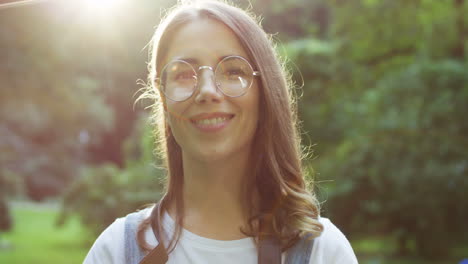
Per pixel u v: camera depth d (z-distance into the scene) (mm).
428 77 9336
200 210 1339
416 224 9219
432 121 9000
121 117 25703
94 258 1333
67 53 13516
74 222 17438
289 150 1361
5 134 20312
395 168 8781
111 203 10938
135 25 18797
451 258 9867
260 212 1322
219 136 1257
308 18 17875
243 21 1308
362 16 10984
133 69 21797
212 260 1267
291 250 1270
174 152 1430
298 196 1317
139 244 1297
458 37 10148
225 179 1334
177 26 1308
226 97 1256
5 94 12945
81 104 15055
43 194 23828
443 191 8625
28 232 14852
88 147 26656
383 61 11547
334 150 9945
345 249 1298
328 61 10914
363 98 10398
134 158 15445
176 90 1264
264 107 1333
